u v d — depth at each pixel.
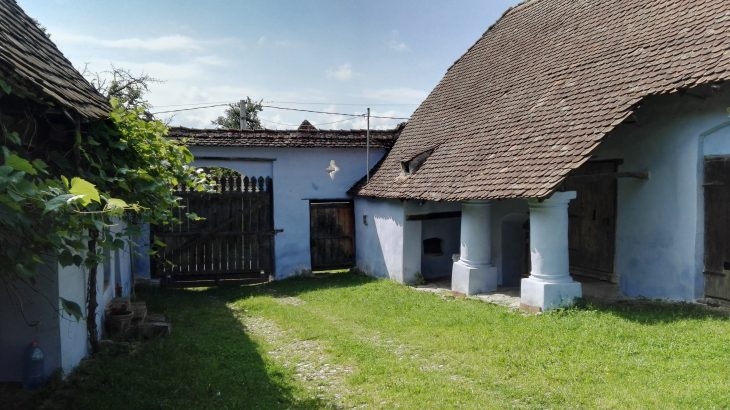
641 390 5.04
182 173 8.14
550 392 5.18
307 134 14.77
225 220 14.08
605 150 9.93
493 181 9.35
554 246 8.48
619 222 9.70
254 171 14.47
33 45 6.43
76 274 6.42
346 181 15.20
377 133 15.61
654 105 8.96
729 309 7.86
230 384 5.81
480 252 10.39
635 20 10.20
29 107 5.02
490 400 5.10
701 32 8.44
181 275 13.76
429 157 12.45
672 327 6.87
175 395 5.46
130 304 8.94
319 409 5.10
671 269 8.75
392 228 12.78
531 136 9.66
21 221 3.15
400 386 5.57
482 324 7.88
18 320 5.57
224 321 9.30
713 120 8.05
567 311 8.02
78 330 6.35
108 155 6.48
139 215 6.43
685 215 8.52
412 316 8.72
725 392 4.77
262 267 14.36
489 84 13.22
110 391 5.46
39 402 5.16
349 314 9.22
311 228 14.95
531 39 13.26
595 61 10.09
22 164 2.98
